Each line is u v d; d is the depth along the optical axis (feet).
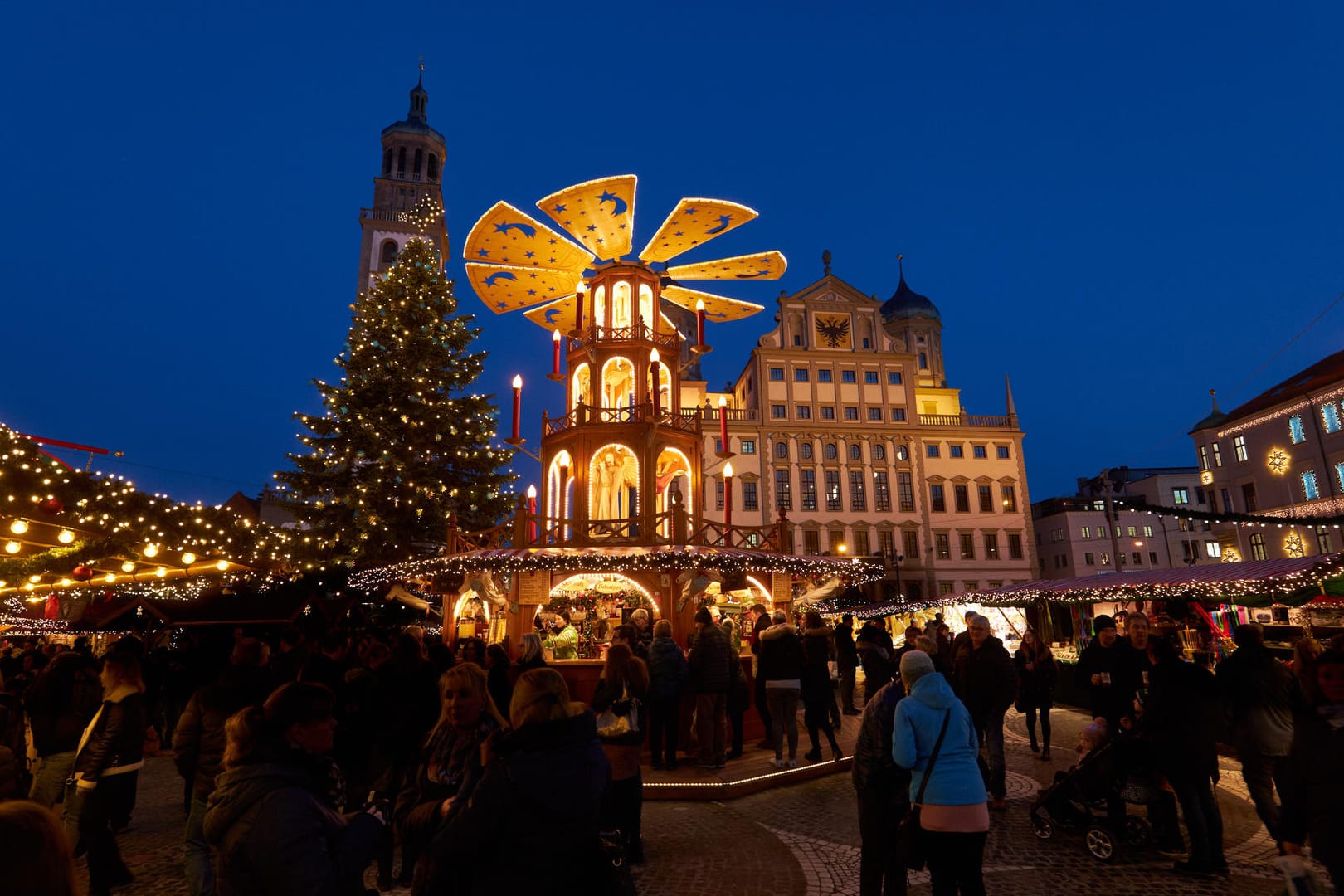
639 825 20.04
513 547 46.01
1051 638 96.99
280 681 18.60
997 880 18.21
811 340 176.65
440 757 13.50
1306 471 118.62
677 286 60.90
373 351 80.28
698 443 52.70
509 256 56.49
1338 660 11.30
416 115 210.38
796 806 25.79
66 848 5.10
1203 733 18.39
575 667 37.65
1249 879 17.99
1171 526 200.23
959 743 13.91
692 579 41.83
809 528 162.61
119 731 17.92
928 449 171.73
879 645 31.65
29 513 28.73
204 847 15.83
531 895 8.70
